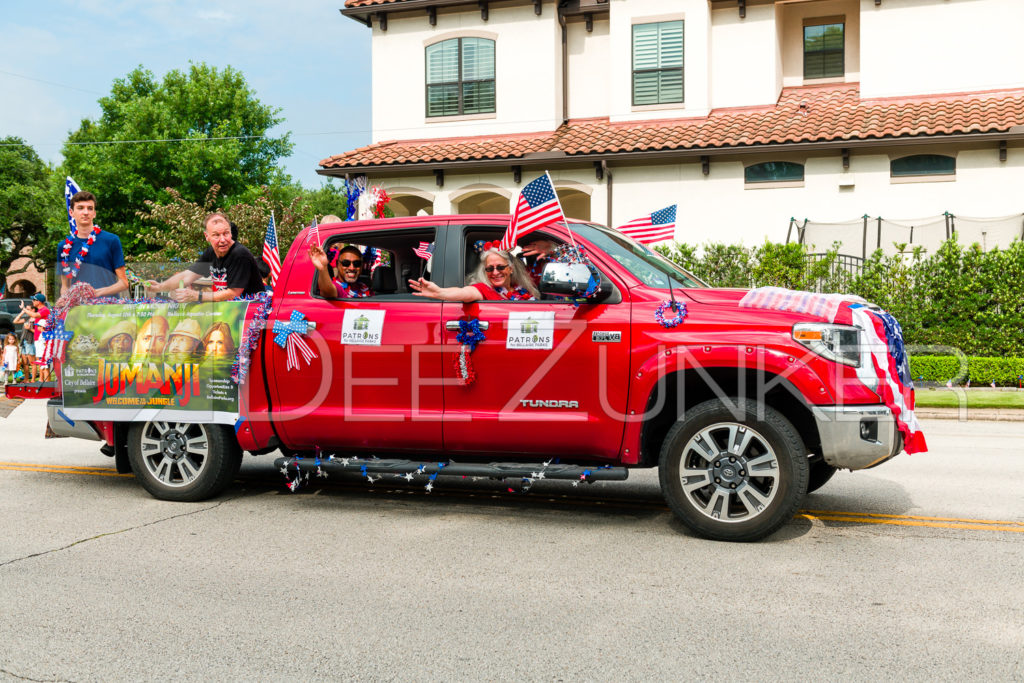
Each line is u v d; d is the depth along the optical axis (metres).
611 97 21.42
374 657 3.75
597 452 5.84
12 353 16.09
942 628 4.06
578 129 21.48
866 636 3.96
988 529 5.92
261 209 23.12
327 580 4.82
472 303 6.02
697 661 3.69
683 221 19.94
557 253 6.05
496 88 21.98
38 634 4.03
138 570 5.01
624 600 4.48
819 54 21.59
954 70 19.55
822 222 19.02
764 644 3.88
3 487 7.41
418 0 21.94
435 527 6.01
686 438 5.58
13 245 50.34
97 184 36.50
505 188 21.05
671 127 20.55
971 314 16.38
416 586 4.71
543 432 5.85
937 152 18.31
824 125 18.98
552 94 21.62
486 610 4.33
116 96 41.53
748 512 5.50
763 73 20.77
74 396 6.90
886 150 18.61
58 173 41.00
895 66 19.91
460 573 4.95
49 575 4.91
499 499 6.92
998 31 19.25
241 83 42.38
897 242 17.73
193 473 6.76
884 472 8.12
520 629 4.07
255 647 3.87
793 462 5.38
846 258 18.23
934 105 19.16
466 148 21.31
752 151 19.03
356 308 6.24
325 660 3.72
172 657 3.76
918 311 16.62
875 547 5.46
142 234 35.75
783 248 17.42
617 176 20.33
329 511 6.50
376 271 6.92
